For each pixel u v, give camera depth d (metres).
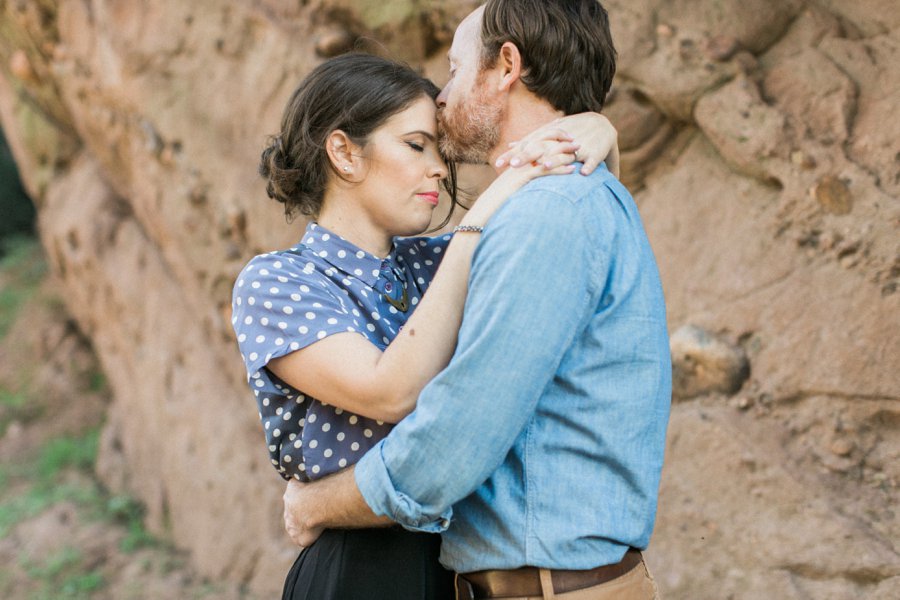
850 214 2.69
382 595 1.63
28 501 5.70
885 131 2.69
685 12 2.99
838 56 2.83
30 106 6.03
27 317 7.69
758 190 2.90
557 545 1.43
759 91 2.89
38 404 6.91
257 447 4.51
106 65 4.67
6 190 9.77
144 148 4.66
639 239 1.55
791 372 2.73
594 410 1.46
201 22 4.27
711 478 2.79
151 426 5.20
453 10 3.38
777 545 2.61
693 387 2.92
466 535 1.51
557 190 1.44
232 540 4.49
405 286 1.78
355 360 1.51
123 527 5.28
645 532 1.51
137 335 5.32
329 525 1.60
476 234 1.49
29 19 5.07
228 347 4.64
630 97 3.06
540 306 1.37
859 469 2.59
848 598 2.45
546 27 1.57
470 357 1.36
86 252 5.67
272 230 4.10
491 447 1.38
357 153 1.68
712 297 2.92
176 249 4.70
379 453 1.45
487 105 1.63
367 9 3.61
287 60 3.99
